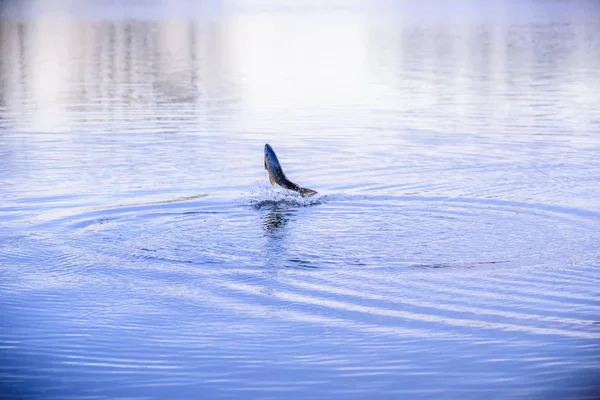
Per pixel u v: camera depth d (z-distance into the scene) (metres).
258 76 116.50
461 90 101.31
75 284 38.69
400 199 52.66
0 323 34.28
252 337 32.78
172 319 34.66
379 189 55.25
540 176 58.50
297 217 48.78
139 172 60.28
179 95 98.88
